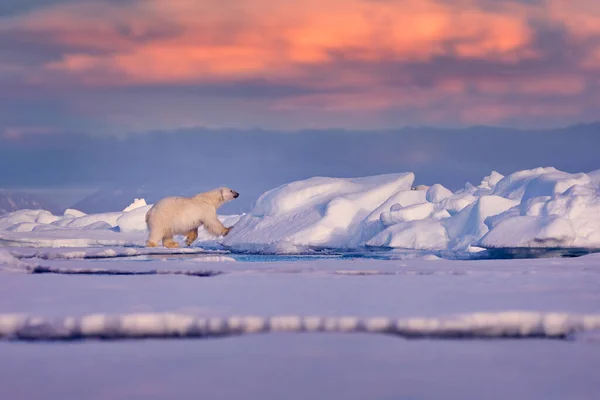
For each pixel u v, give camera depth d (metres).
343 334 14.80
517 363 12.34
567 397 10.28
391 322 15.12
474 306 17.28
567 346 13.87
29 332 15.11
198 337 15.15
